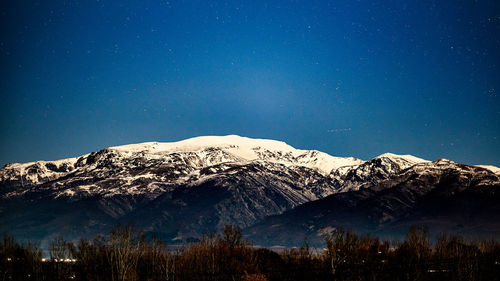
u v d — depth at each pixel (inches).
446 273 3565.5
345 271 3555.6
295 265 3811.5
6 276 3508.9
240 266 3700.8
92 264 3531.0
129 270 3393.2
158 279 3479.3
